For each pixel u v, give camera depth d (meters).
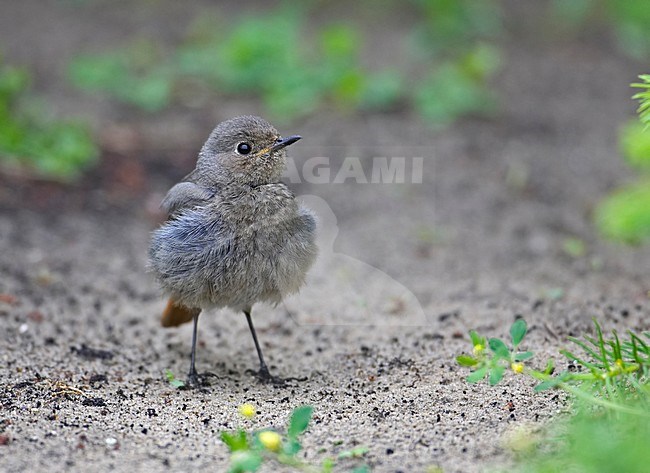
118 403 8.65
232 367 10.12
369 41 22.84
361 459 7.19
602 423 7.01
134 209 14.99
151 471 7.01
